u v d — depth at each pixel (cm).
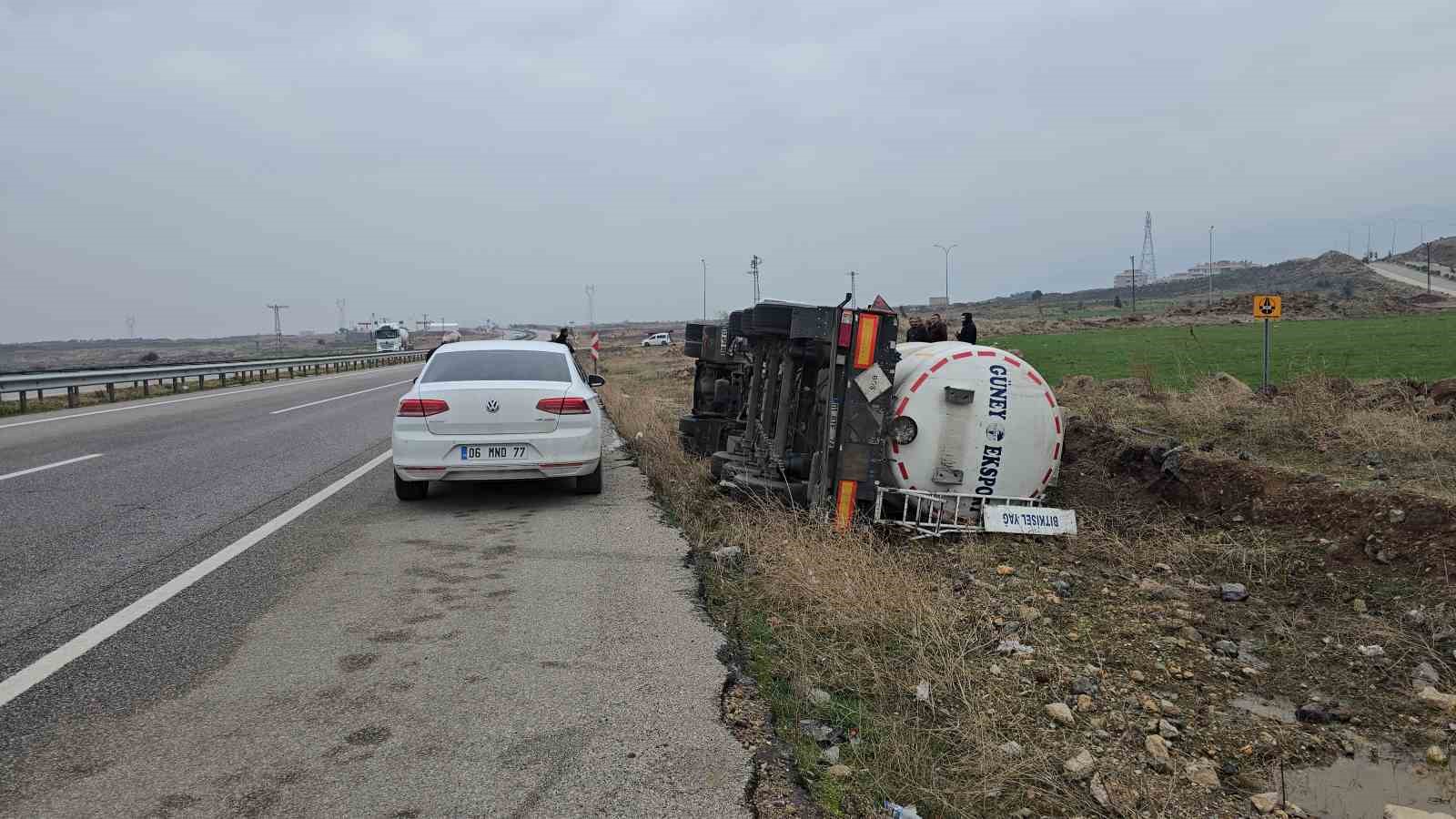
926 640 480
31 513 806
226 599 547
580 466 834
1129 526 735
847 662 462
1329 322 5769
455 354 915
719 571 622
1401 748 386
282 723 374
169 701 396
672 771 338
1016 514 716
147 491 920
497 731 369
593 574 606
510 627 498
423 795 317
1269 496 681
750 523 743
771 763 348
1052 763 370
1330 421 916
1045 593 577
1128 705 422
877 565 584
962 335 1308
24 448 1269
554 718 382
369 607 532
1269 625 512
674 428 1476
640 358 5381
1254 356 2420
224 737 361
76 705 391
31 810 306
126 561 637
